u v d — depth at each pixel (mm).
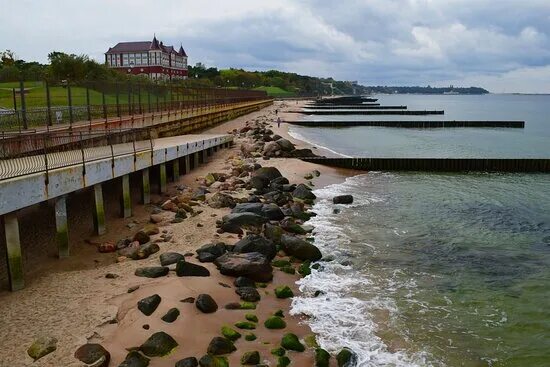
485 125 95812
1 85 54031
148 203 29094
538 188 38531
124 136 32312
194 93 75625
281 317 15797
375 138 74250
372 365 13547
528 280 19953
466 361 13953
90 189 29766
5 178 17156
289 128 84938
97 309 15047
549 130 89688
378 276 20000
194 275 17734
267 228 23156
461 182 40969
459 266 21375
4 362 12188
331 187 37281
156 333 13320
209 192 31688
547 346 14867
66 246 20266
